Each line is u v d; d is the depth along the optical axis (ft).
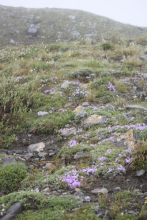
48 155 19.89
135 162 15.66
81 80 32.24
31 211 12.62
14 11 148.25
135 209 12.30
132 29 139.64
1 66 41.04
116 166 15.70
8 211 12.62
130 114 23.31
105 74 32.99
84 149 18.51
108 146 17.98
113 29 137.18
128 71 34.27
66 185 14.83
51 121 23.70
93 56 42.93
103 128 21.17
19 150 20.51
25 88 29.48
